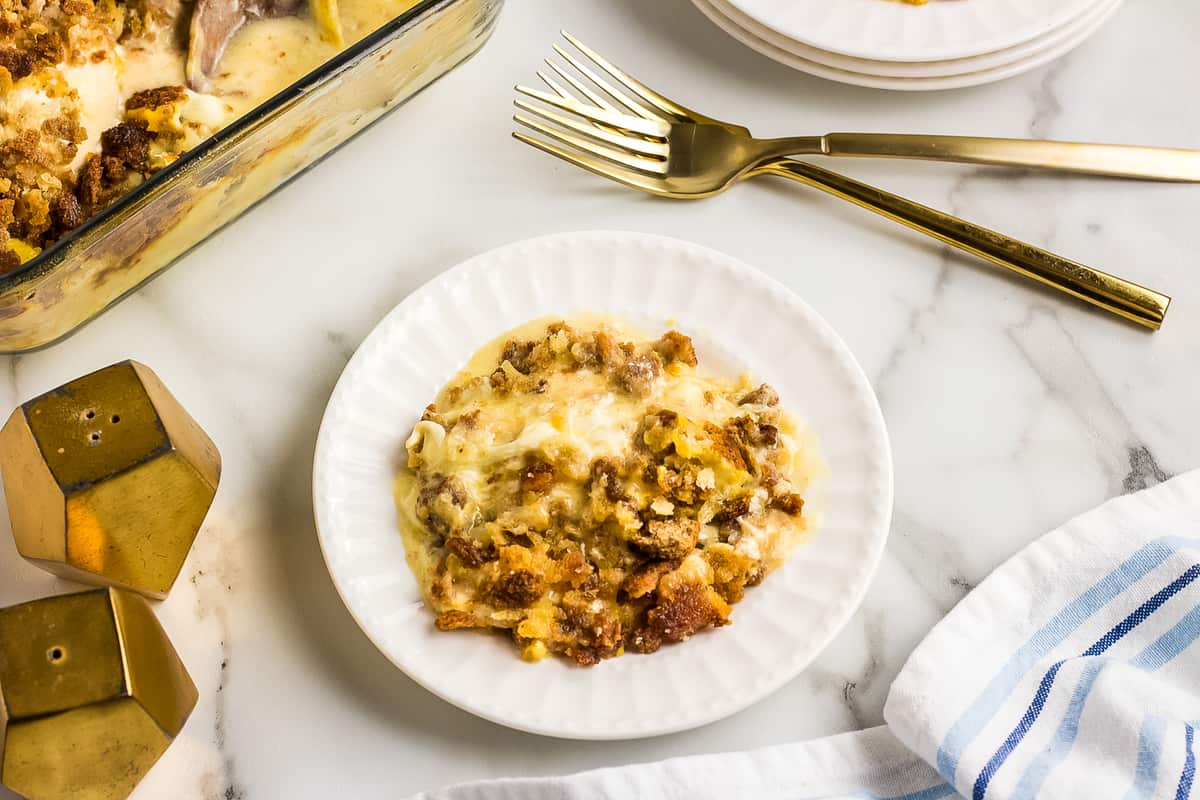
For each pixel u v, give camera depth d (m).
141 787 0.43
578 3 0.56
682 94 0.54
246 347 0.49
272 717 0.43
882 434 0.45
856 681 0.44
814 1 0.52
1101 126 0.53
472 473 0.44
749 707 0.43
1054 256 0.49
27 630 0.40
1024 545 0.46
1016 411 0.48
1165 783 0.41
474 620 0.42
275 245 0.51
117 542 0.43
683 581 0.42
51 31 0.48
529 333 0.48
